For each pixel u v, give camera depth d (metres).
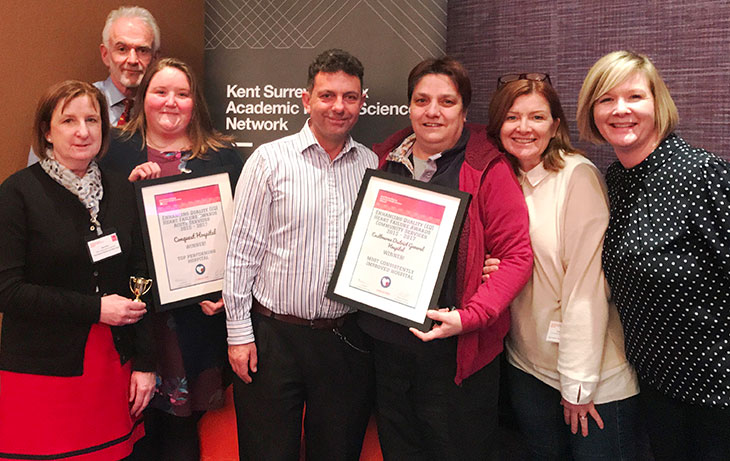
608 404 1.77
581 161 1.79
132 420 1.94
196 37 2.91
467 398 1.79
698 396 1.55
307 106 1.87
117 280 1.83
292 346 1.87
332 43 2.41
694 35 2.15
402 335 1.78
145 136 2.07
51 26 2.40
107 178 1.86
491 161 1.76
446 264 1.70
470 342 1.72
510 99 1.78
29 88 2.36
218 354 2.17
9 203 1.69
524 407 1.91
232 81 2.48
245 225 1.81
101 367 1.80
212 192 1.99
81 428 1.78
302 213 1.79
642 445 2.20
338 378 1.91
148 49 2.32
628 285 1.63
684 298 1.53
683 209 1.53
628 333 1.70
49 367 1.73
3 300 1.66
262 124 2.48
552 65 2.48
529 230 1.81
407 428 1.89
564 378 1.74
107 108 1.79
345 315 1.90
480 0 2.66
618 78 1.61
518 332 1.89
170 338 2.06
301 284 1.82
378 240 1.77
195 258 1.97
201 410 2.23
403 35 2.37
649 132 1.62
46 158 1.73
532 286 1.83
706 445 1.59
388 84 2.40
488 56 2.67
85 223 1.76
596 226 1.72
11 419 1.74
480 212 1.76
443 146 1.81
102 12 2.56
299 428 1.96
